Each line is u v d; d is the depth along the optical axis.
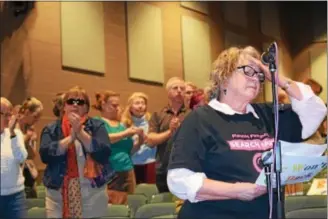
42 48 6.07
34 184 4.55
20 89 5.80
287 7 12.22
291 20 12.30
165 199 3.63
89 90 6.66
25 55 5.88
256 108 1.97
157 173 3.70
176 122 3.88
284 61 11.84
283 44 11.90
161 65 8.02
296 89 1.93
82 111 3.33
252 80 1.90
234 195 1.76
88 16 6.73
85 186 3.27
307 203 2.71
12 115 3.56
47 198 3.35
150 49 7.82
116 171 3.96
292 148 1.69
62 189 3.25
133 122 4.77
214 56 9.38
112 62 7.11
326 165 1.74
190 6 8.80
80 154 3.27
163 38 8.13
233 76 1.92
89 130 3.32
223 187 1.77
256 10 10.91
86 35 6.68
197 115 1.91
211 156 1.87
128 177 4.03
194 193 1.79
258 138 1.88
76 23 6.54
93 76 6.75
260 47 10.94
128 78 7.37
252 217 1.82
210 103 1.96
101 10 6.97
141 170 4.74
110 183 3.93
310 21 12.16
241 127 1.89
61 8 6.33
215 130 1.88
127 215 3.28
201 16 9.09
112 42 7.14
